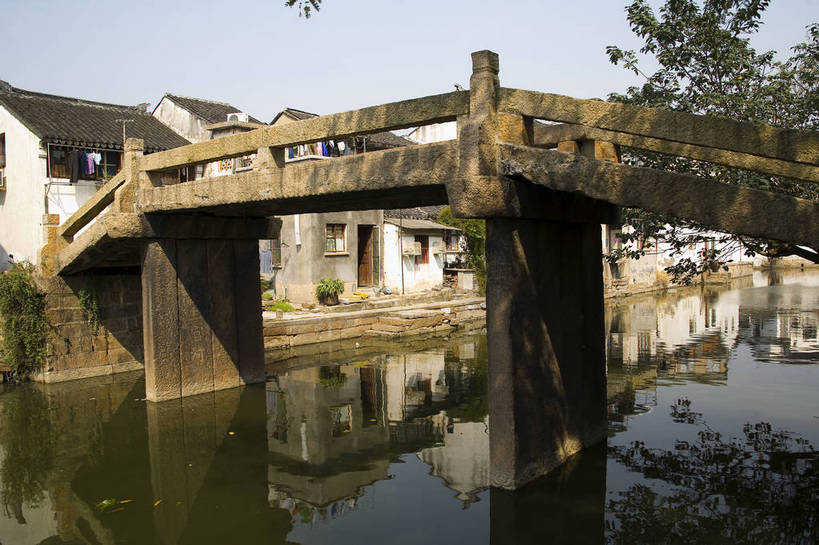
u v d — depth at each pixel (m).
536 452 6.66
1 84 21.66
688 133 5.16
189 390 10.91
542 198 6.57
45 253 12.01
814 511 5.98
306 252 21.08
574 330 7.45
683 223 8.40
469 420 9.65
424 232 25.22
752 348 14.52
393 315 19.31
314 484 7.11
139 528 6.12
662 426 8.59
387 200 8.73
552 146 7.93
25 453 8.29
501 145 6.03
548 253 6.89
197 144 9.11
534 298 6.59
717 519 5.85
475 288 25.70
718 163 6.01
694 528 5.69
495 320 6.28
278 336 16.44
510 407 6.25
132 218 9.92
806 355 13.54
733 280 36.19
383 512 6.25
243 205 9.02
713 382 11.22
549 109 5.86
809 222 4.68
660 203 5.33
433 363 14.54
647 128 5.36
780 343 15.12
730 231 5.10
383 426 9.39
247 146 8.38
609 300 27.25
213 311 11.25
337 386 12.11
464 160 5.95
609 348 15.02
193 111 24.00
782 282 34.44
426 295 23.42
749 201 4.92
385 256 23.91
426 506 6.37
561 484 6.62
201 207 9.30
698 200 5.17
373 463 7.75
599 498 6.31
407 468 7.53
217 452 8.26
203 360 11.11
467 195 5.86
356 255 22.75
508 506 6.18
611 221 8.20
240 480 7.29
